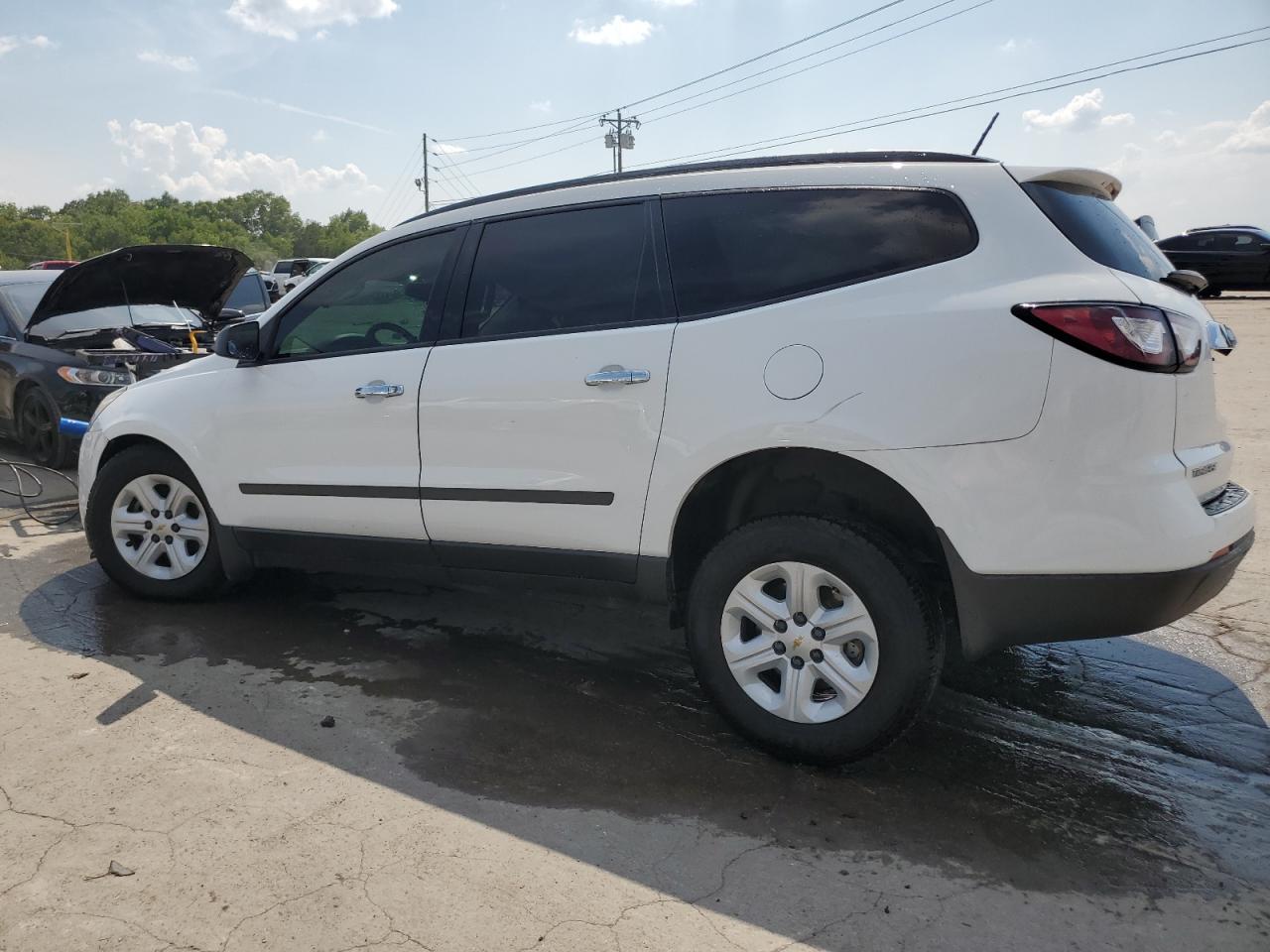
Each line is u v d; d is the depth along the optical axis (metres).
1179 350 2.67
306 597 4.65
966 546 2.73
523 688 3.66
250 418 4.03
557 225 3.52
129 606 4.47
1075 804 2.88
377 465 3.73
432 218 3.82
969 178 2.90
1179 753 3.21
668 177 3.36
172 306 8.03
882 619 2.85
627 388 3.17
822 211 3.07
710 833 2.69
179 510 4.41
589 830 2.69
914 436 2.76
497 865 2.51
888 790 2.95
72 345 7.36
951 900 2.40
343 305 3.94
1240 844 2.68
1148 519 2.59
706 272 3.19
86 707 3.39
